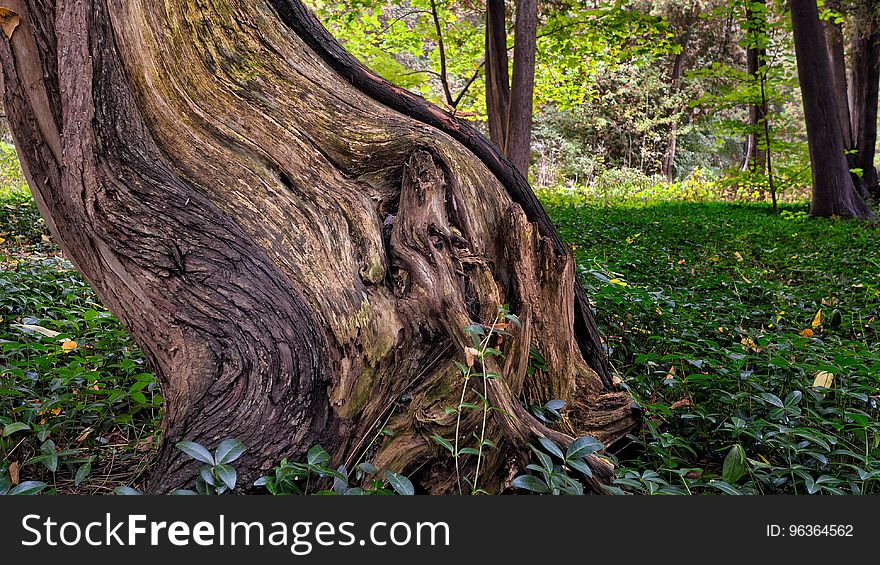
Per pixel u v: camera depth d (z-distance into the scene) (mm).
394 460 2518
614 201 22391
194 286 2570
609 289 4629
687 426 3311
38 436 2732
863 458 2664
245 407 2469
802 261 8273
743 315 5168
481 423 2545
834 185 14828
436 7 15117
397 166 2953
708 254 9086
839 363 3352
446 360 2648
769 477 2729
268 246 2635
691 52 31141
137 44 2619
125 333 4113
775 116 17422
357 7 14289
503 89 12047
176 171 2674
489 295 2748
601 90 32562
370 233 2760
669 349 4273
